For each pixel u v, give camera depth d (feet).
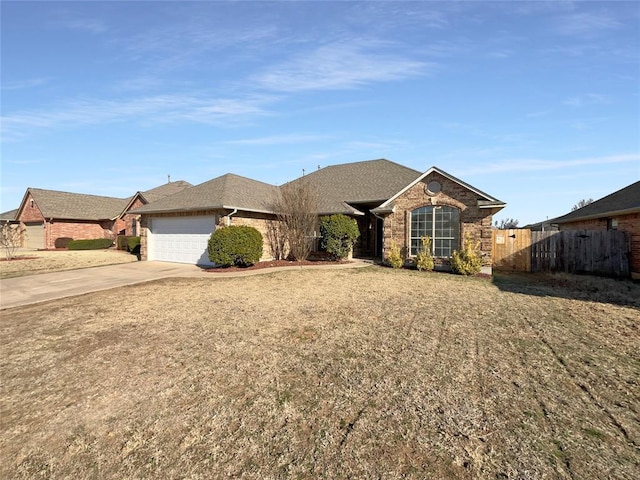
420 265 45.03
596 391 12.60
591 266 43.21
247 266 49.70
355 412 11.32
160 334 19.84
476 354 16.16
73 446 9.94
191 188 62.54
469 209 44.01
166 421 11.05
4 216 114.93
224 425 10.75
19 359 16.48
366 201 58.54
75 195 106.73
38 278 41.96
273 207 57.93
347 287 33.55
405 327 20.45
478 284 35.63
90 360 16.19
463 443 9.64
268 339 18.57
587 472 8.46
